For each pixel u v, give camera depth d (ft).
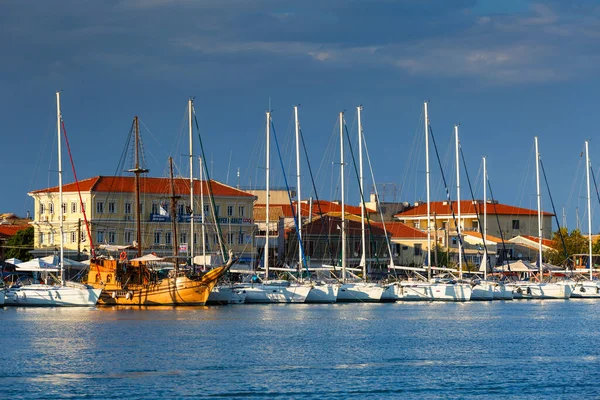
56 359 306.55
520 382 276.82
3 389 262.26
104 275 481.87
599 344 354.54
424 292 557.74
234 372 287.28
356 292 540.93
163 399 252.83
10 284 499.10
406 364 304.30
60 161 485.56
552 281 633.61
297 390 263.90
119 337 358.43
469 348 340.80
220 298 505.66
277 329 390.83
